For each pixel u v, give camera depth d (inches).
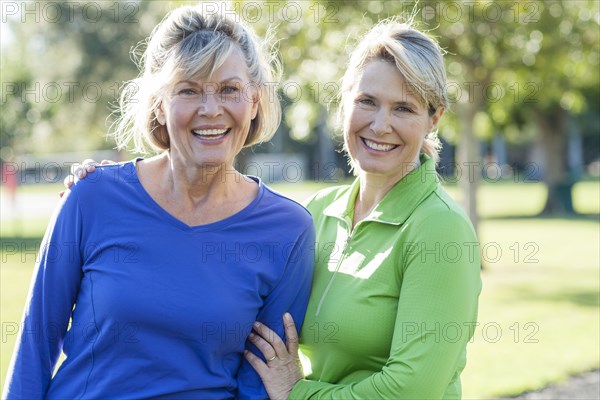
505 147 2209.6
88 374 103.6
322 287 115.6
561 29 434.9
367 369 109.8
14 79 986.7
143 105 107.2
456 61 430.9
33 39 963.3
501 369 242.8
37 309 105.9
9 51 983.6
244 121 105.5
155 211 106.0
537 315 332.2
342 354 110.3
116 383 102.4
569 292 396.2
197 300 103.5
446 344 102.4
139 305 102.0
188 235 106.0
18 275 471.2
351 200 121.0
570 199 966.4
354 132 112.8
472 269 105.7
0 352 263.6
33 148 1170.6
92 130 994.1
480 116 580.7
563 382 226.5
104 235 105.3
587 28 441.1
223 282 105.8
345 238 118.2
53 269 105.6
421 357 101.5
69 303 107.5
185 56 100.6
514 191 1630.2
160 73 102.5
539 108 925.8
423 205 107.4
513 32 411.5
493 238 678.5
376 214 111.5
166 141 109.0
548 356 258.2
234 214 109.3
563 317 326.6
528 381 227.1
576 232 717.9
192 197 107.6
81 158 1456.7
